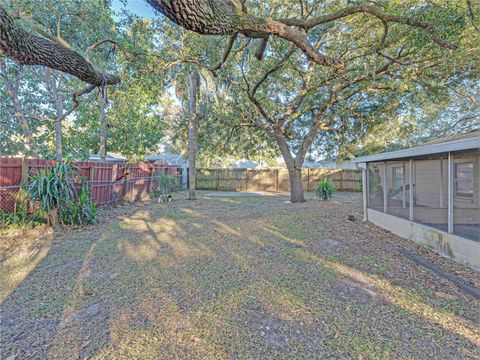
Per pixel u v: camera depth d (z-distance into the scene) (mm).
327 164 21297
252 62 6824
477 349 1693
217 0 1667
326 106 8203
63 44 2855
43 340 1831
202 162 20906
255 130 10250
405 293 2463
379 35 5309
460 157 3584
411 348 1710
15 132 9938
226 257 3480
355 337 1829
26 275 2930
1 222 4582
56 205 4930
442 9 3455
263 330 1929
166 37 4875
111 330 1943
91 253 3652
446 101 7535
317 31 5707
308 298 2379
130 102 7418
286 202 9031
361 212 6812
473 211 3367
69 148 11805
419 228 4129
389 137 9406
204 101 9719
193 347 1759
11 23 1870
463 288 2574
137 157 11953
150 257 3502
